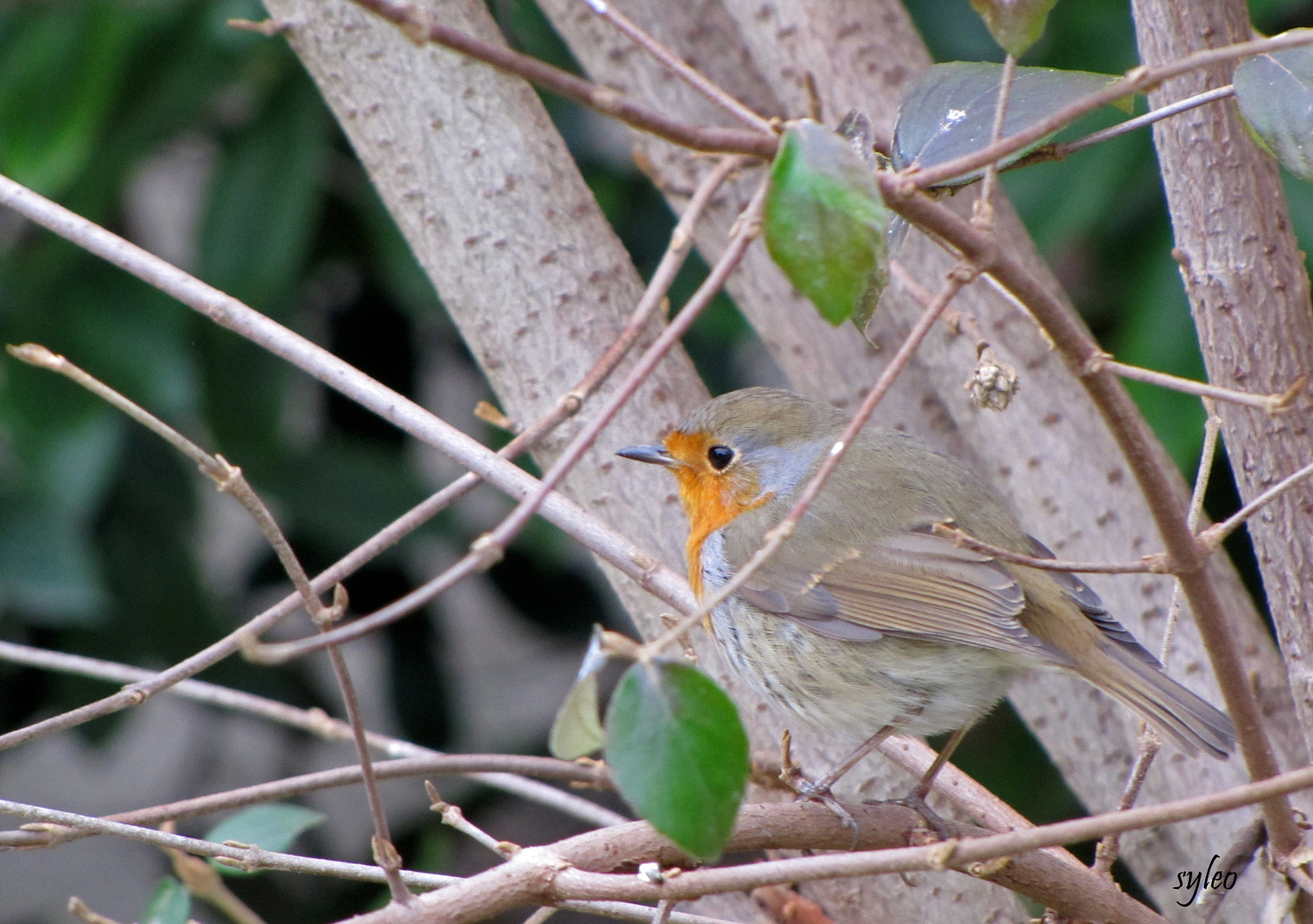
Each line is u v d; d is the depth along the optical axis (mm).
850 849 5594
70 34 8516
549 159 6738
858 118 4734
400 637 11773
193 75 9227
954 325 5980
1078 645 5953
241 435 10211
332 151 10523
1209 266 5422
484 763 5344
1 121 8445
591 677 3564
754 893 6125
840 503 6508
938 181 3744
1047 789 9594
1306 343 5406
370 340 11453
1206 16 5387
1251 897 6387
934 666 6285
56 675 10500
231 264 9562
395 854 4379
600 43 7801
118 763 14297
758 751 6461
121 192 9688
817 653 6418
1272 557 5430
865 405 3639
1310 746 5371
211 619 10609
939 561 6266
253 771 13281
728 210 7680
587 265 6691
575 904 5078
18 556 8945
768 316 7754
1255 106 4641
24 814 4828
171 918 5707
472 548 3768
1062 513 6965
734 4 7570
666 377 6863
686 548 6770
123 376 9156
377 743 6699
